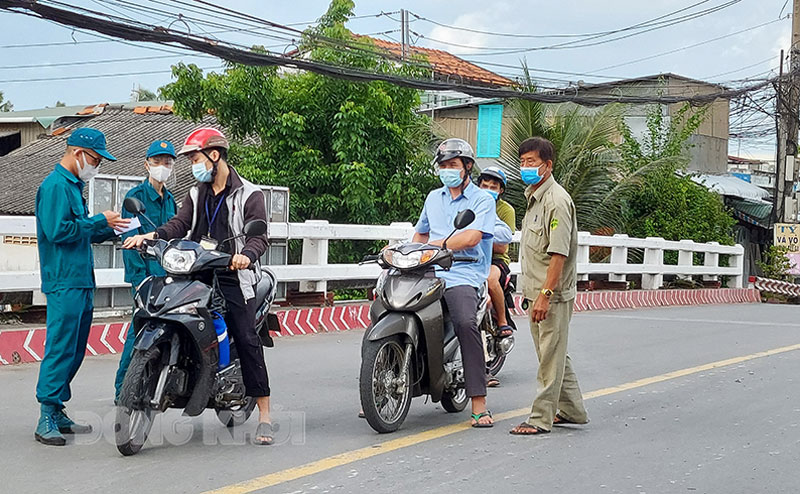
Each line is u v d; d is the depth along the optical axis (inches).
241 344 216.4
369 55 642.2
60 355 219.1
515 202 815.7
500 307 304.3
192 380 206.4
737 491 185.3
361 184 668.7
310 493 179.2
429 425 245.3
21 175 916.6
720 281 855.1
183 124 991.0
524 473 196.4
